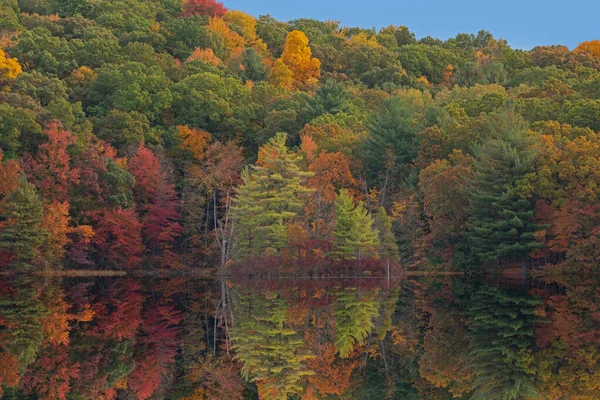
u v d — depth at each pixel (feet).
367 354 110.83
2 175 225.35
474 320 137.90
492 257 219.41
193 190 272.51
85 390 87.45
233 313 151.02
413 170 261.44
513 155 218.38
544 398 82.84
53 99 283.79
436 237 239.71
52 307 154.40
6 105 244.83
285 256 227.20
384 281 224.33
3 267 228.84
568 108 268.21
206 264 265.13
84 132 266.16
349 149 274.36
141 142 280.51
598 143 220.84
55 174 242.17
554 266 222.28
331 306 159.33
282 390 91.04
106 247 253.24
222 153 282.56
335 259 228.02
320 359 107.65
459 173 232.32
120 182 253.24
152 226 262.67
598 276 221.66
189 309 159.12
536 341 113.70
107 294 188.03
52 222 230.89
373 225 236.84
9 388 86.53
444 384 92.07
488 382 90.27
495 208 220.43
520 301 167.32
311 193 235.40
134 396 86.43
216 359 107.24
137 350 111.65
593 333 119.44
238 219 240.94
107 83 317.22
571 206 210.38
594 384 87.76
